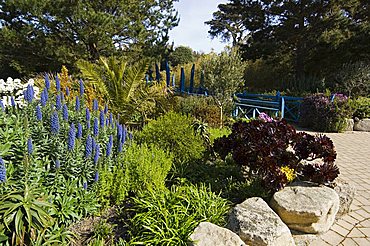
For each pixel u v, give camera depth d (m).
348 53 13.65
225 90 7.75
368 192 4.05
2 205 1.93
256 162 3.33
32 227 2.01
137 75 6.31
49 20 10.80
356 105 9.36
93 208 2.75
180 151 4.11
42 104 3.16
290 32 14.90
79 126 2.93
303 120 9.98
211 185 3.48
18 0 10.46
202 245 2.16
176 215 2.53
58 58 11.28
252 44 15.82
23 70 12.07
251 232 2.44
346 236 2.90
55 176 2.55
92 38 10.78
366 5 13.70
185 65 18.55
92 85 6.38
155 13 13.29
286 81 15.40
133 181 3.07
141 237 2.38
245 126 3.77
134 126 6.32
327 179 3.29
